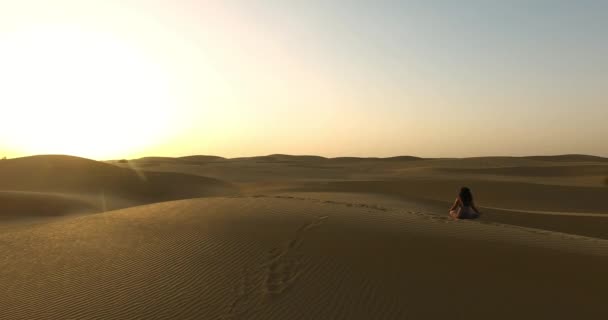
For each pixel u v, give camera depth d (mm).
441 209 29359
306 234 11422
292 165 135625
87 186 46250
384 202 30703
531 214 26797
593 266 9500
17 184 45344
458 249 10297
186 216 14047
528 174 80750
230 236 11695
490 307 7883
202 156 191500
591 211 36594
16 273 10547
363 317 7730
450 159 149500
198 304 8508
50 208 31656
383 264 9547
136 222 13836
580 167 86375
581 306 7898
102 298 9023
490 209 28531
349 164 146500
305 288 8766
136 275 9930
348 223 12281
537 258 9883
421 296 8281
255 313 8031
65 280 9977
